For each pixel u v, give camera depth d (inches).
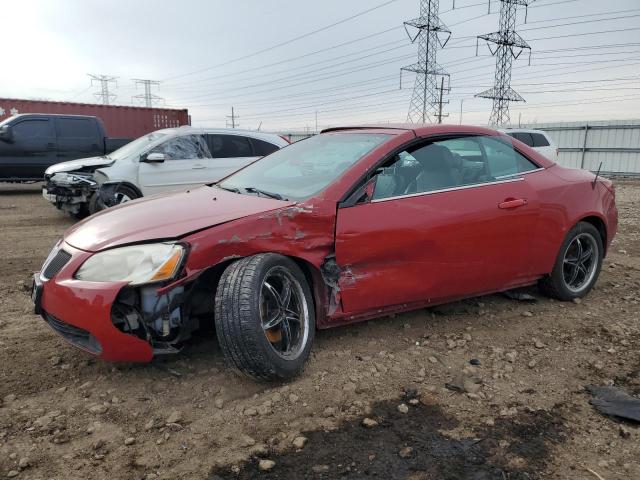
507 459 99.3
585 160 1071.0
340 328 158.4
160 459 98.9
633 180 960.9
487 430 108.9
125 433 106.8
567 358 142.8
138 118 765.3
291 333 128.6
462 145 161.3
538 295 191.8
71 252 124.9
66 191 356.8
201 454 100.4
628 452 102.2
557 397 122.7
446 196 150.1
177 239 117.4
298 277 128.4
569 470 96.6
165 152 355.9
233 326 114.1
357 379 128.4
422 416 113.8
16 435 105.4
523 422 112.1
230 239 119.8
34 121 512.1
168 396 120.2
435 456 100.1
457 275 152.3
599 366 137.9
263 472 95.3
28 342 148.6
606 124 1034.1
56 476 93.9
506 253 161.0
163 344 120.1
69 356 139.9
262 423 110.2
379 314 145.5
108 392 121.9
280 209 128.0
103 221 135.5
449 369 135.3
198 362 135.4
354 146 154.5
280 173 159.6
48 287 123.1
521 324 165.6
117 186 334.6
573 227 180.5
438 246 146.3
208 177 366.6
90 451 101.1
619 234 337.4
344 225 133.4
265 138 397.1
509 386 127.4
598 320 170.2
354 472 95.4
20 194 552.4
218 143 376.5
